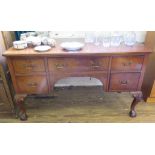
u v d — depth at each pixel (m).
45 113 1.91
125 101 2.09
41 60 1.47
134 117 1.83
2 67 1.53
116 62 1.51
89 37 1.79
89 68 1.53
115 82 1.62
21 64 1.49
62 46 1.55
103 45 1.63
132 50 1.47
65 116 1.86
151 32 1.81
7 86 1.65
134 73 1.57
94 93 2.24
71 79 2.34
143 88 2.10
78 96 2.19
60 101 2.10
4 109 1.85
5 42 1.74
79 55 1.44
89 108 1.97
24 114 1.79
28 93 1.65
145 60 1.51
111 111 1.92
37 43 1.60
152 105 2.00
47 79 1.57
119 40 1.69
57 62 1.49
